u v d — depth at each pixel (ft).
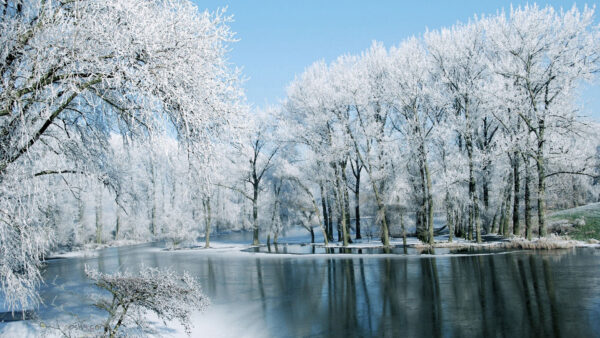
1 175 20.52
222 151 27.89
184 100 22.81
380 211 92.32
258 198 130.62
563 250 61.41
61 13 21.86
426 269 50.42
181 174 26.73
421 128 86.22
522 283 37.58
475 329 25.17
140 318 23.20
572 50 74.23
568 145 77.87
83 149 30.42
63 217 107.65
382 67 101.04
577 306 28.45
